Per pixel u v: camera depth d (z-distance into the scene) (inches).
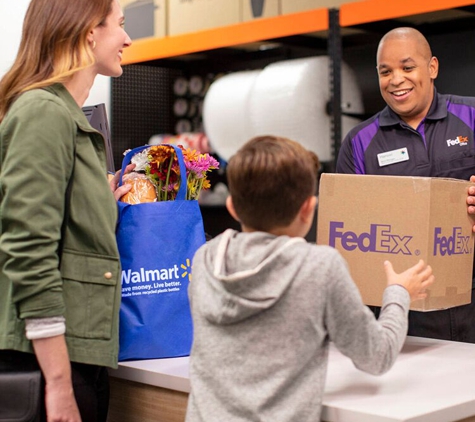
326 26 134.1
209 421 47.8
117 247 63.9
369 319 48.7
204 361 49.8
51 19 60.1
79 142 59.4
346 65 139.2
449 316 94.9
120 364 64.6
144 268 65.3
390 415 46.5
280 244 49.0
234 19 146.4
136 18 164.9
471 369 60.1
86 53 60.6
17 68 60.7
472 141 97.3
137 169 70.5
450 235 67.6
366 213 67.2
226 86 152.9
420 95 97.4
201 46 152.0
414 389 53.6
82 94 63.5
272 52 167.3
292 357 47.5
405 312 52.4
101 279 59.6
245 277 47.3
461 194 69.0
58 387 56.4
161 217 65.9
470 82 135.3
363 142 102.8
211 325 50.1
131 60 166.9
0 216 57.0
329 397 51.4
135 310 65.2
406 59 96.3
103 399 64.1
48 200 55.8
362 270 67.5
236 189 50.5
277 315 47.8
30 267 55.1
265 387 47.3
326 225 69.5
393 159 99.9
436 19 134.2
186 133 179.5
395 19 133.0
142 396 64.1
